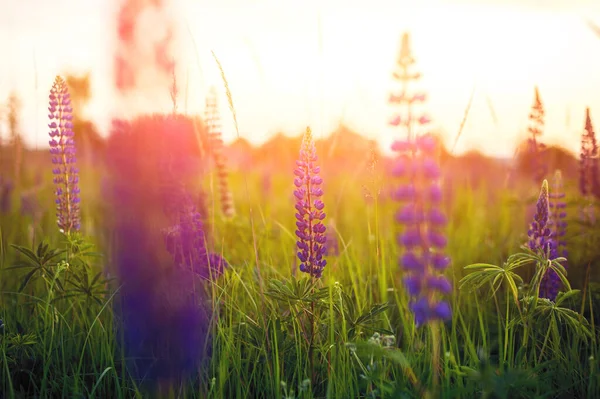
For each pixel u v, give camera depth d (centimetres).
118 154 111
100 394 121
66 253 145
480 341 137
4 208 209
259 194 240
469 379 110
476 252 185
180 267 116
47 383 125
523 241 169
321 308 130
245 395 118
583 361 128
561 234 153
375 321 127
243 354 132
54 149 149
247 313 140
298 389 122
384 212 216
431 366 113
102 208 188
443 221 96
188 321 113
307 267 123
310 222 122
